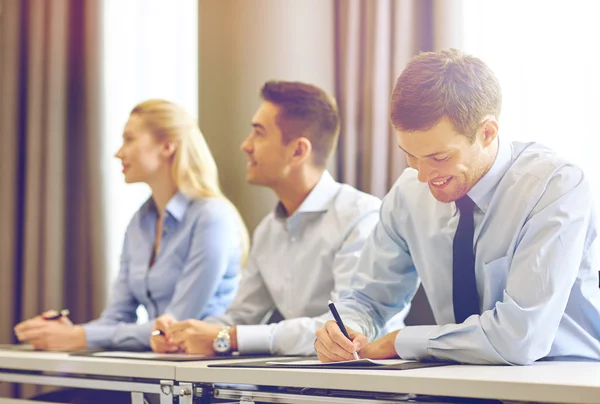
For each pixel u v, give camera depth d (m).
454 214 1.57
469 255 1.50
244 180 2.83
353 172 2.51
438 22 2.39
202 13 2.90
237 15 2.83
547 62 2.37
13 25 3.16
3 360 1.73
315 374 1.15
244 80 2.81
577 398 0.92
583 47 2.32
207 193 2.39
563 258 1.35
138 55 3.20
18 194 3.15
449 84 1.35
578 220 1.38
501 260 1.46
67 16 3.15
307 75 2.65
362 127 2.53
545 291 1.33
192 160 2.40
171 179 2.39
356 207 2.00
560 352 1.46
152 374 1.40
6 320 3.09
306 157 2.04
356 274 1.74
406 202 1.65
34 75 3.13
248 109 2.81
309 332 1.75
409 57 2.44
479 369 1.20
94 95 3.11
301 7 2.68
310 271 2.04
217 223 2.30
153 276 2.35
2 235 3.11
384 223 1.70
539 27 2.38
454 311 1.53
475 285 1.50
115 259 3.15
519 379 0.98
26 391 3.03
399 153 2.46
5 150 3.13
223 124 2.86
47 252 3.07
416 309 1.94
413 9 2.45
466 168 1.40
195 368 1.32
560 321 1.47
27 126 3.13
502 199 1.47
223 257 2.29
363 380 1.10
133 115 2.40
